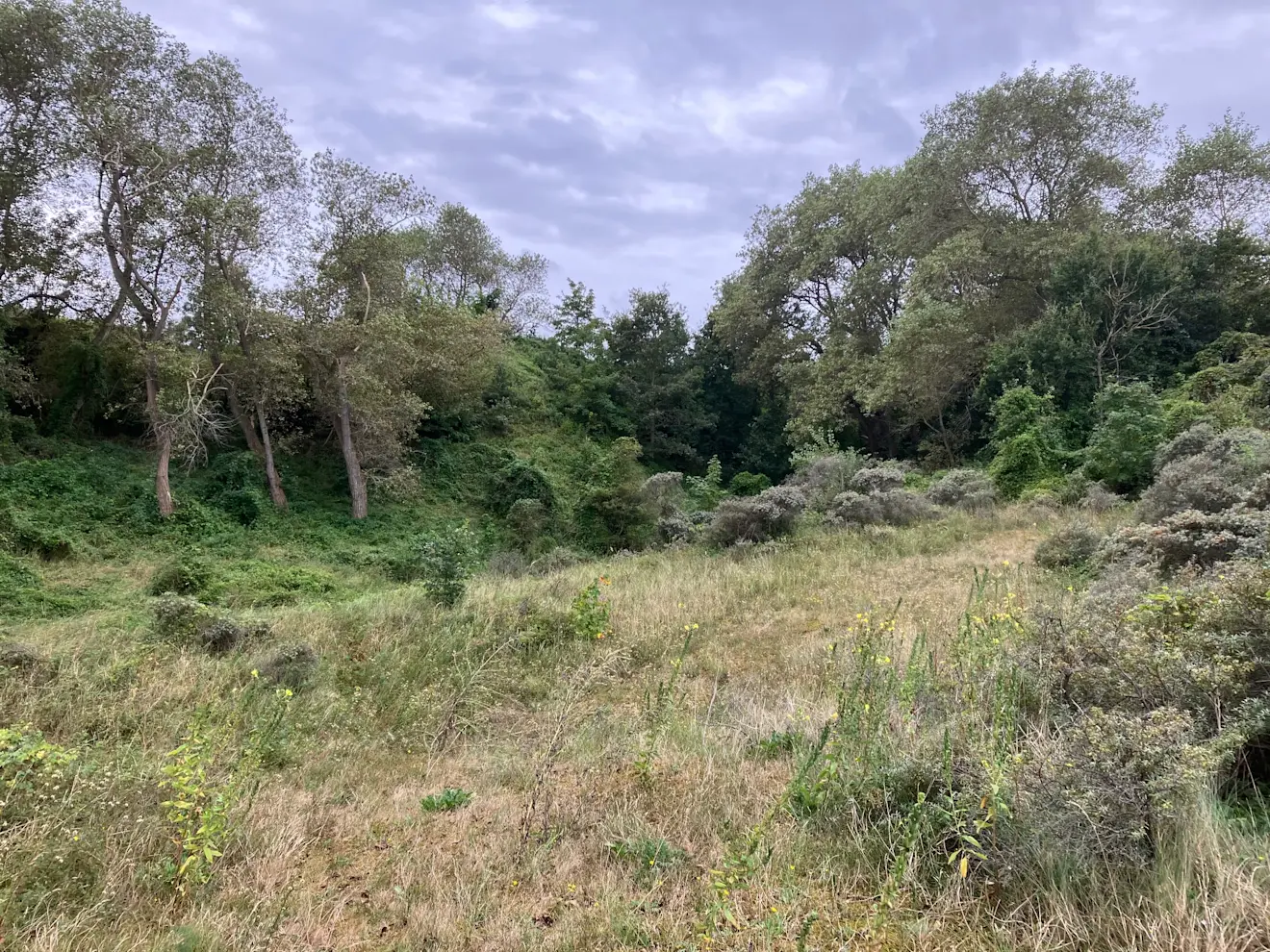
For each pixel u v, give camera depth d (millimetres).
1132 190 22328
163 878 3334
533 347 38406
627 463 22625
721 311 32688
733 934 2623
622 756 4684
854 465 18734
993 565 9367
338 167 20672
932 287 22750
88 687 6039
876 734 3654
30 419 18172
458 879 3314
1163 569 6395
